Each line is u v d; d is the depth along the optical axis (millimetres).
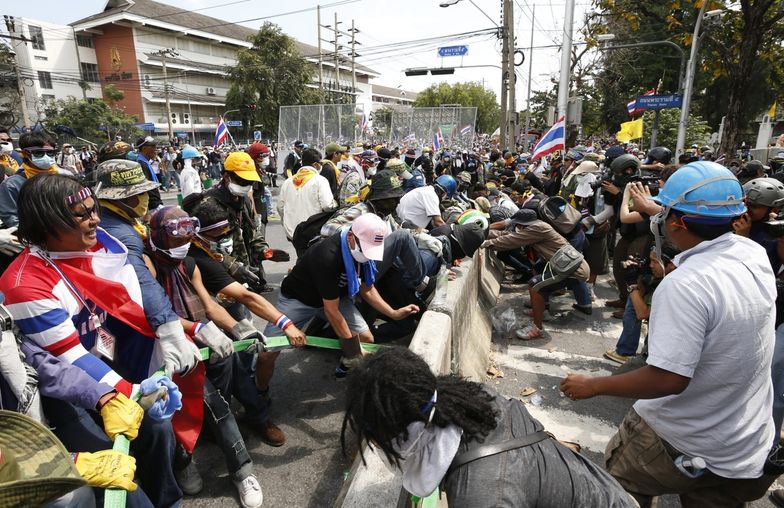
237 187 3910
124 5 50812
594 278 5656
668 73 30062
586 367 4180
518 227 4766
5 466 1212
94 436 1781
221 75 59875
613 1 14695
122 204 2268
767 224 2539
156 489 2125
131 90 52688
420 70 24188
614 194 5172
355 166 9617
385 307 3146
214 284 2791
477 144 34094
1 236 2686
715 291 1502
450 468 1285
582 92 34094
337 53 39031
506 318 5043
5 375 1456
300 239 4312
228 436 2434
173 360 2062
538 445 1352
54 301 1704
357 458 1958
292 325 2844
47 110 40406
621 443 1981
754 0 11531
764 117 32406
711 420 1625
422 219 4746
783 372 2510
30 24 48156
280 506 2521
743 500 1756
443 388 1308
